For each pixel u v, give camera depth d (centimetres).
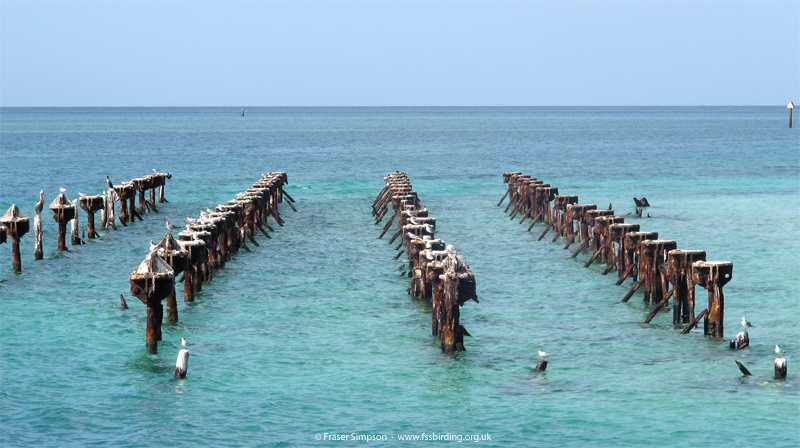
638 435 1716
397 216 4500
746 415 1802
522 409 1855
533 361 2188
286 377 2061
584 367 2131
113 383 2002
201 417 1803
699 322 2533
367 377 2061
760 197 5653
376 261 3572
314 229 4488
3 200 5466
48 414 1802
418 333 2448
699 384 1992
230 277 3209
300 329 2489
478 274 3306
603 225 3316
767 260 3500
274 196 4903
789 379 2017
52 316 2586
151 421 1777
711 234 4172
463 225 4619
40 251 3469
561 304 2797
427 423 1783
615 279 3158
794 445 1656
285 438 1706
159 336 2230
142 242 3959
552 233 4303
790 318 2573
